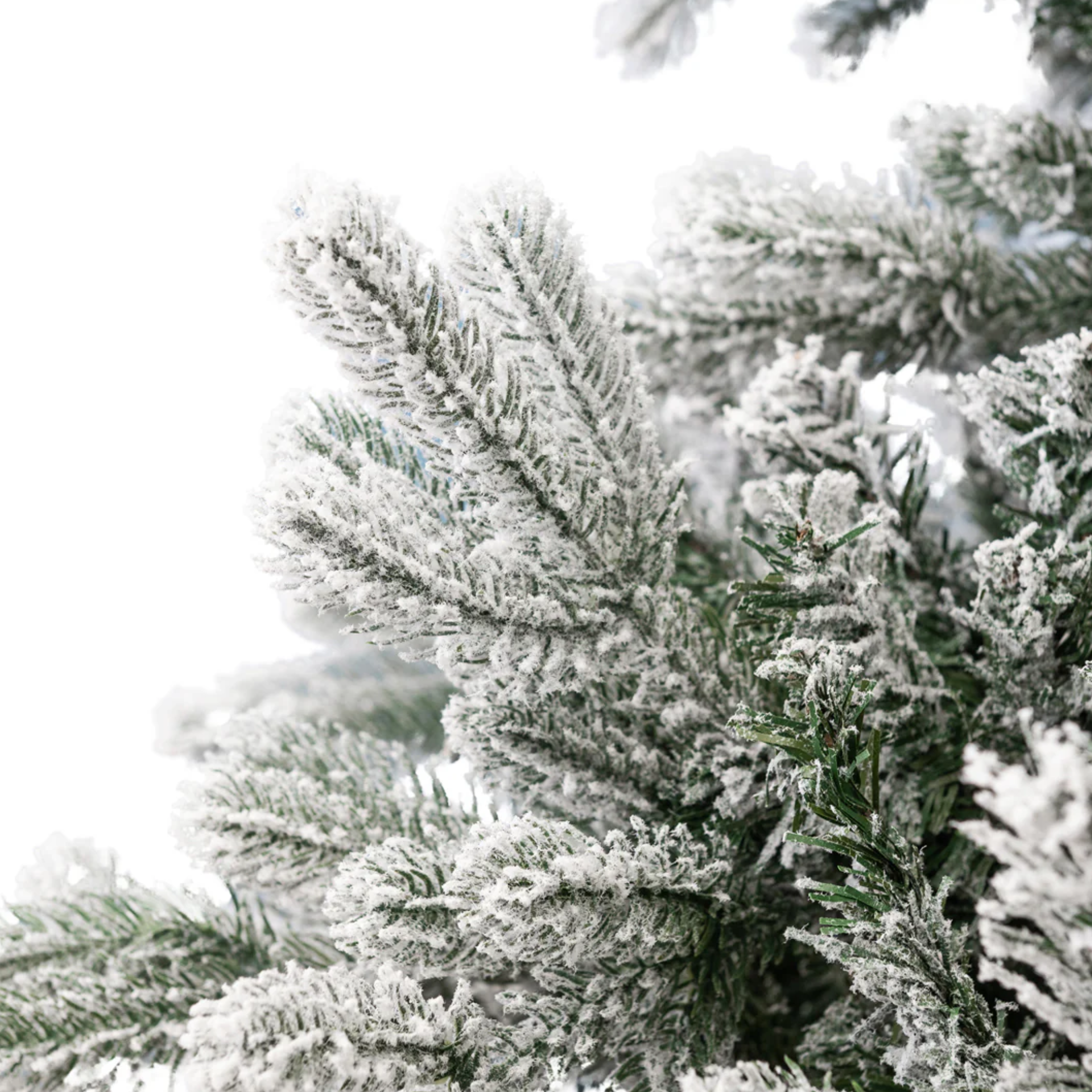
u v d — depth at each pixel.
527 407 0.71
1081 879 0.59
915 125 0.95
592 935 0.69
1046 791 0.59
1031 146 0.92
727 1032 0.75
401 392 0.70
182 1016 0.82
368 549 0.69
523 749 0.75
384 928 0.70
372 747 0.87
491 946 0.70
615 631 0.74
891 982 0.67
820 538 0.73
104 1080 0.80
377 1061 0.67
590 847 0.70
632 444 0.75
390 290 0.68
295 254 0.68
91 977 0.83
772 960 0.79
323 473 0.70
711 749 0.76
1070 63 1.01
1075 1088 0.64
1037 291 0.96
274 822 0.78
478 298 0.74
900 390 0.94
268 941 0.86
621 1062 0.74
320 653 1.19
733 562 0.94
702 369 0.98
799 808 0.73
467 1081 0.70
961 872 0.77
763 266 0.93
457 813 0.80
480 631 0.71
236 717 0.87
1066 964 0.61
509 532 0.73
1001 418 0.79
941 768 0.77
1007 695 0.76
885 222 0.93
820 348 0.84
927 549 0.87
